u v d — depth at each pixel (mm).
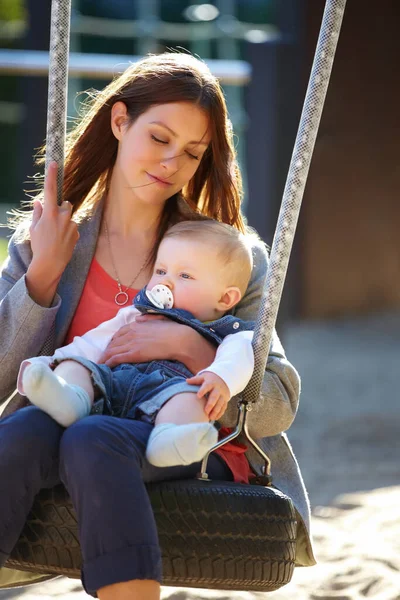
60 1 6215
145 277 7160
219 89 6961
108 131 7223
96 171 7348
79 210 7402
